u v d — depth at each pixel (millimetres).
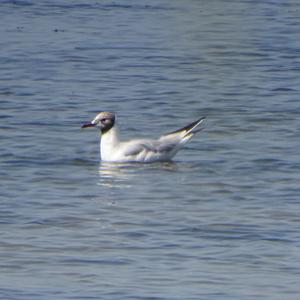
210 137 27438
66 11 46906
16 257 18297
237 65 37125
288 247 18953
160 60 37719
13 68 35719
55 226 20016
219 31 42875
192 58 38125
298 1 50312
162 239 19312
